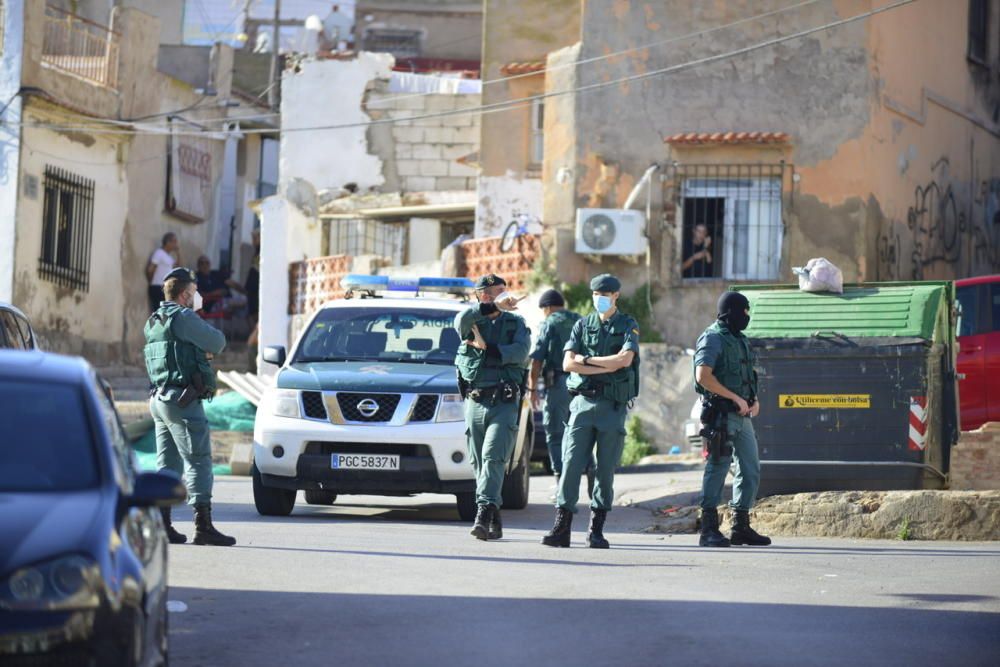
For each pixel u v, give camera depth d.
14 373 23.25
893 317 49.75
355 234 112.25
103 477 21.70
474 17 189.50
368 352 52.84
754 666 25.41
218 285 128.38
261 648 26.62
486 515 43.47
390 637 27.73
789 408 49.97
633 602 32.00
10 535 19.75
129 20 117.56
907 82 92.75
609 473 42.38
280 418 49.19
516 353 42.56
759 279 87.56
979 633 28.73
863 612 31.03
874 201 88.31
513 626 28.98
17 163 103.44
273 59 156.75
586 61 90.00
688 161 88.44
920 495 46.69
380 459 48.34
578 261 88.81
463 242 93.81
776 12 88.50
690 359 84.44
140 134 119.56
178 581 33.50
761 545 44.19
